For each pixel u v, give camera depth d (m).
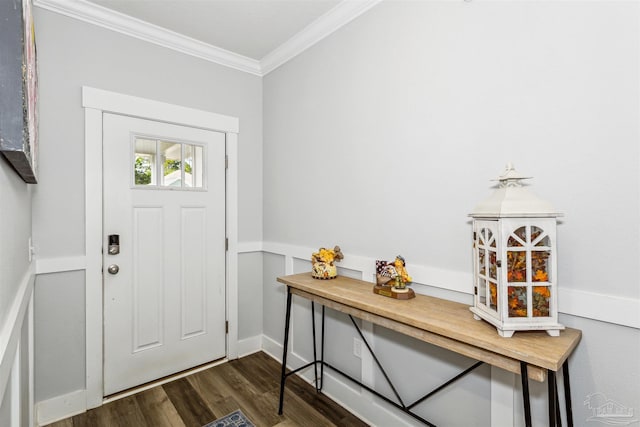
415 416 1.49
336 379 1.98
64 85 1.82
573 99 1.08
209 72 2.39
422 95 1.52
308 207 2.20
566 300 1.09
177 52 2.24
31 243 1.61
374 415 1.74
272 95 2.54
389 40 1.67
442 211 1.44
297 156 2.29
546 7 1.13
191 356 2.32
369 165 1.78
